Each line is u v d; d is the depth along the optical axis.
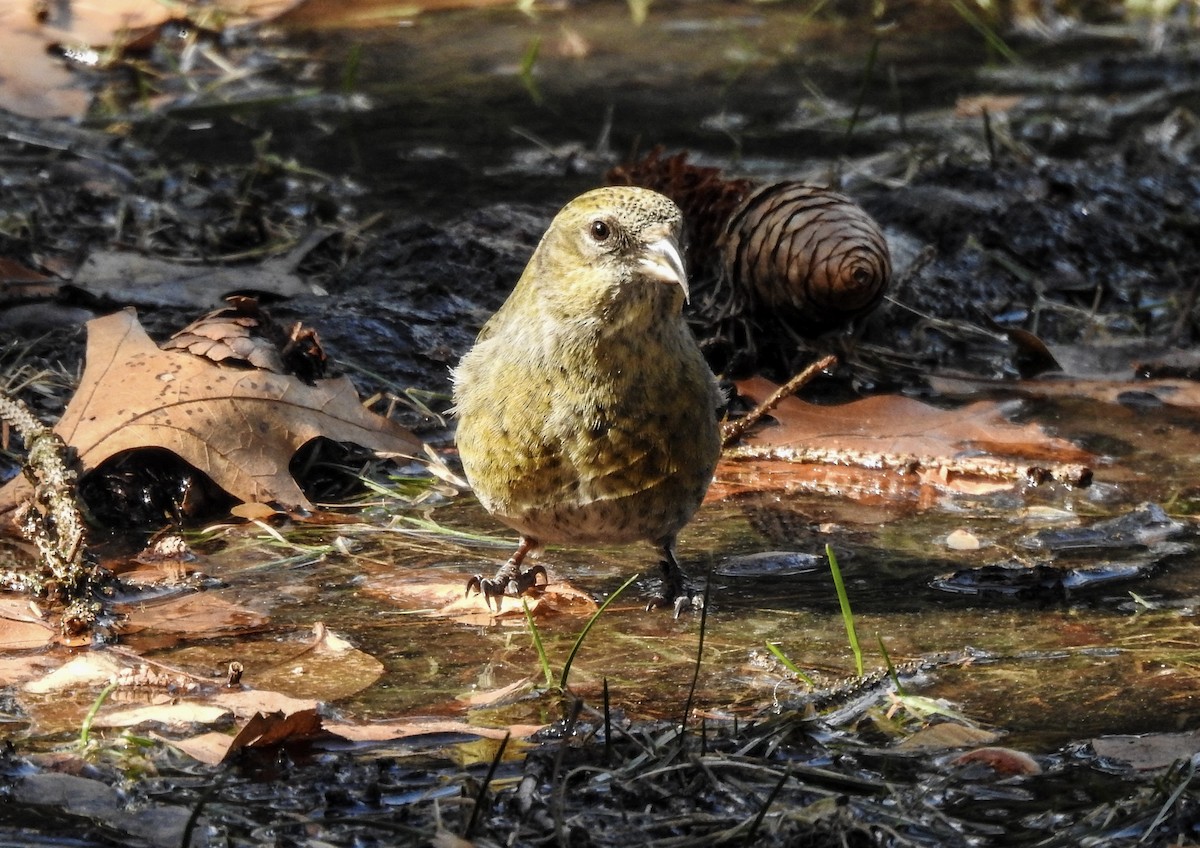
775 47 19.70
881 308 12.30
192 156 15.33
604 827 5.98
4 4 17.55
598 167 15.36
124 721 6.83
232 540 9.08
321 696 7.20
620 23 20.56
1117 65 19.11
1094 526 9.30
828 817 5.96
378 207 14.12
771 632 8.04
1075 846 5.90
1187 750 6.60
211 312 10.63
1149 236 14.01
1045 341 12.40
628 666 7.61
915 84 18.39
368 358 11.23
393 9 20.47
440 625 8.09
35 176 14.35
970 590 8.53
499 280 12.32
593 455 7.82
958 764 6.55
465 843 5.75
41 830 5.91
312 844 5.83
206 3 19.42
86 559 8.23
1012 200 14.30
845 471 10.18
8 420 8.83
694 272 12.15
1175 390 11.44
